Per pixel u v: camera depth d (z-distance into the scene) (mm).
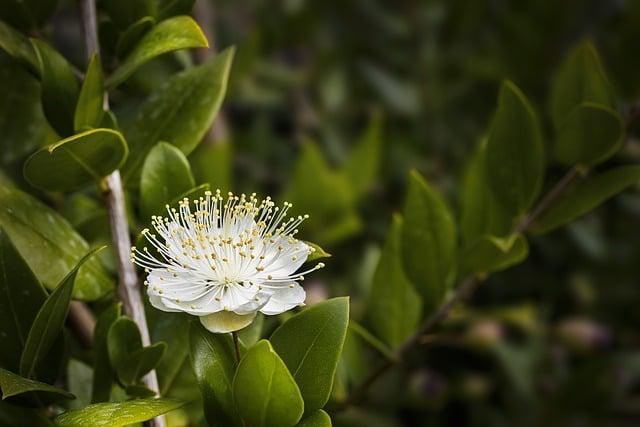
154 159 318
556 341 504
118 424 282
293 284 306
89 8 329
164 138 333
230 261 304
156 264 306
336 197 449
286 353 296
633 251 551
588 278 556
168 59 383
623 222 562
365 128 614
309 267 497
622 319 552
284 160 585
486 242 350
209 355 298
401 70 608
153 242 307
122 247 319
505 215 356
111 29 332
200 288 303
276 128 644
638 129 435
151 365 310
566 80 358
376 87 582
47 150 306
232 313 299
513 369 485
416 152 584
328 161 596
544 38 563
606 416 507
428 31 595
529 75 571
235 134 578
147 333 314
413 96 589
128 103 351
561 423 492
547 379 498
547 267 562
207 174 435
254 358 288
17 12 330
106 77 333
